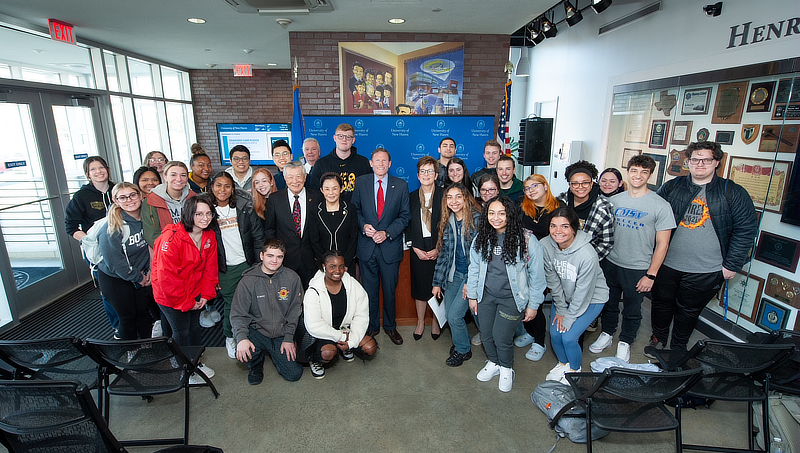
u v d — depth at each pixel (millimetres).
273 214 2938
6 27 4008
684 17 3891
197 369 2404
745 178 3174
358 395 2627
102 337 3453
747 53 3125
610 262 2953
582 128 6219
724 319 3383
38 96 4207
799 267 2746
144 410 2498
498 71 5445
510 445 2203
